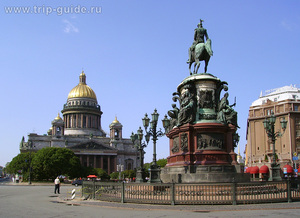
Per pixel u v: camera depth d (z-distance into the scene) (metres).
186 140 31.19
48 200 31.70
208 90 32.84
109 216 18.34
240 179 29.03
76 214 19.53
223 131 31.14
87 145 191.12
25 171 132.50
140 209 21.22
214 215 18.05
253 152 119.31
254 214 18.25
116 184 25.70
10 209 23.02
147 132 35.00
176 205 22.50
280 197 24.28
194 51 35.88
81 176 140.75
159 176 31.27
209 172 29.34
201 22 36.59
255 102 124.69
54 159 128.38
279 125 111.88
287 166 68.38
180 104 34.62
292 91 116.44
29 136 191.00
